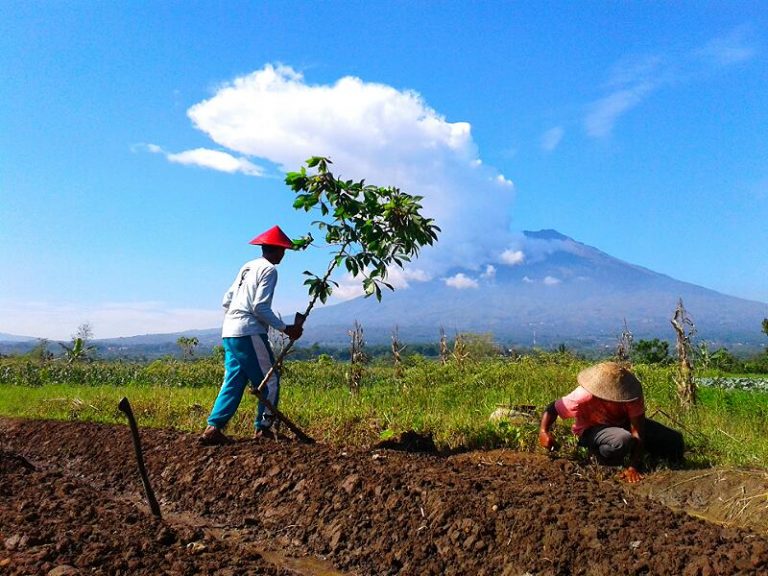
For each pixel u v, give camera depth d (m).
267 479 5.84
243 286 6.98
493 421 7.54
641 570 3.64
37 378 18.31
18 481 5.14
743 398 11.58
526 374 12.57
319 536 4.96
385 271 6.70
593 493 4.87
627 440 5.92
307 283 6.77
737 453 6.52
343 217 6.66
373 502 5.04
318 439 7.61
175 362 19.16
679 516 4.32
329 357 18.11
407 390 11.33
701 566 3.48
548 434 6.50
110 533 4.05
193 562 3.87
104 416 9.88
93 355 20.89
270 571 3.97
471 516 4.50
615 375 6.20
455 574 4.15
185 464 6.56
